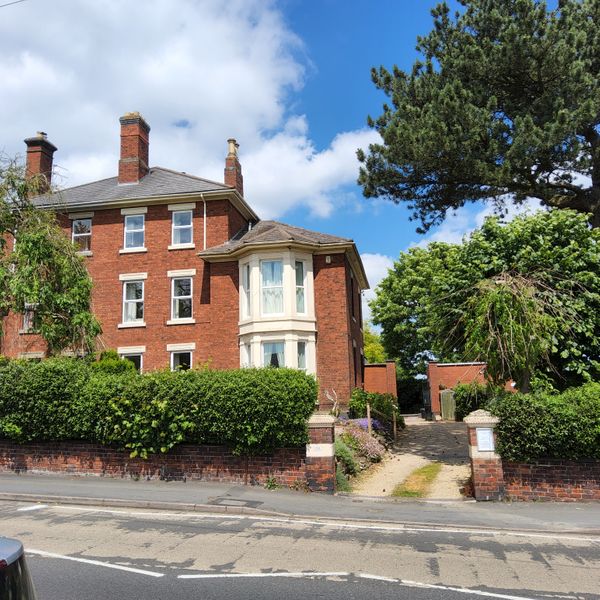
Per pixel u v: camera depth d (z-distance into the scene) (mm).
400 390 41156
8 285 15289
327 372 20547
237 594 5320
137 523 8359
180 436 11414
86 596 5199
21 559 2777
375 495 10844
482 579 5848
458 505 9828
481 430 10336
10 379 12477
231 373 11562
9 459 12664
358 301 25875
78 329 16125
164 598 5188
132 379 12125
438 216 18094
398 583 5695
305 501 9961
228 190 22469
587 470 9938
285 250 20766
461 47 16219
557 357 12930
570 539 7656
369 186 17453
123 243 23234
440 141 14914
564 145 14953
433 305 13938
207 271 22375
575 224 13016
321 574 5961
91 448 12250
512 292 11516
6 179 15984
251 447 11234
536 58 14555
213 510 9383
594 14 16016
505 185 15828
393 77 17578
